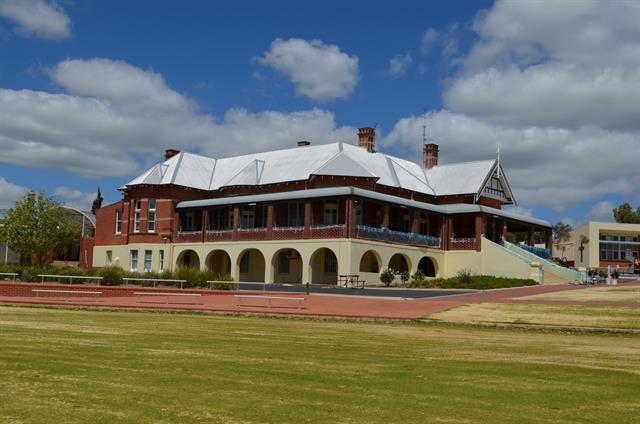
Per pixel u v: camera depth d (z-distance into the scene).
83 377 9.51
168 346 13.59
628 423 7.84
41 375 9.53
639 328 20.45
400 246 44.03
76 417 7.21
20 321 18.22
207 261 48.19
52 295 30.50
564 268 44.94
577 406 8.73
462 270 46.00
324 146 51.75
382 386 9.71
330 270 44.31
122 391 8.62
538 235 96.88
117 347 13.06
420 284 39.62
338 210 45.59
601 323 21.33
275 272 46.19
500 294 31.78
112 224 54.31
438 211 48.03
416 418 7.73
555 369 11.98
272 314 23.69
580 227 94.31
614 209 119.94
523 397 9.22
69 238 62.31
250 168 52.34
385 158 54.22
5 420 6.97
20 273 35.12
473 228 50.59
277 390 9.09
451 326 21.55
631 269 68.56
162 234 50.78
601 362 13.22
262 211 48.91
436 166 58.16
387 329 19.98
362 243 40.84
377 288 38.03
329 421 7.43
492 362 12.75
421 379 10.43
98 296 30.86
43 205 58.00
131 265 51.69
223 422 7.23
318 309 25.61
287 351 13.47
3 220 59.38
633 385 10.46
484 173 54.03
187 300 29.55
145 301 28.86
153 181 51.50
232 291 32.19
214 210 50.66
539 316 22.86
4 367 10.06
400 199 44.59
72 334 15.22
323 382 9.87
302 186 48.34
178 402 8.11
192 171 54.31
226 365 11.18
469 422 7.63
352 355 13.20
